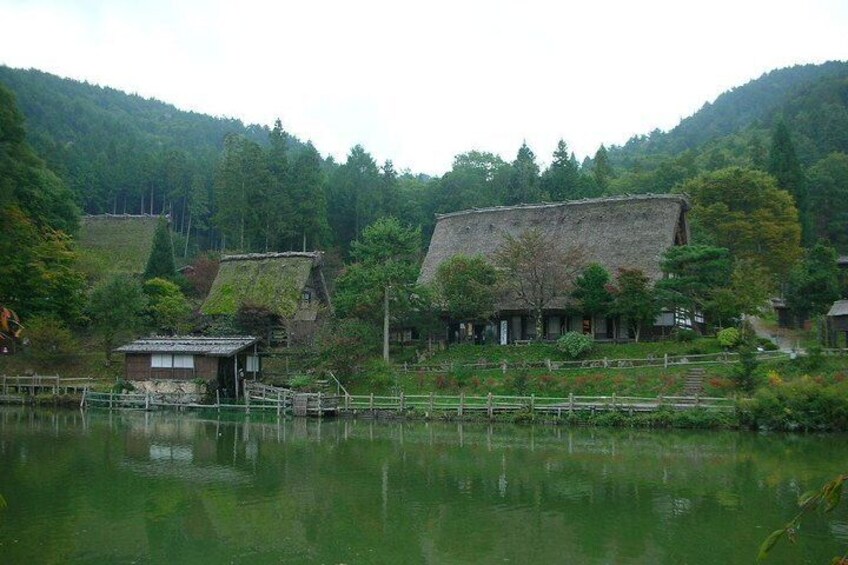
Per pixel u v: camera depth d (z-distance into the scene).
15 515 19.95
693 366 40.88
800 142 112.19
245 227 80.12
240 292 58.50
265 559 16.56
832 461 27.73
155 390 47.25
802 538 18.11
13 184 30.62
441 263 54.56
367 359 47.12
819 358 38.28
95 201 100.19
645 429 36.44
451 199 93.81
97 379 49.66
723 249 45.88
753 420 35.09
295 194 78.25
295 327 52.72
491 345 50.62
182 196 106.38
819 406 34.28
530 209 59.91
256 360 50.53
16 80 136.00
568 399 38.81
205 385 46.22
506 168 98.75
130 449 30.77
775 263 63.59
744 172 67.44
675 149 177.50
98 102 182.75
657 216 53.47
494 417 39.72
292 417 42.62
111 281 53.53
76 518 19.69
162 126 180.38
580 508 21.06
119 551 16.94
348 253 85.19
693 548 17.36
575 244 53.03
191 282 67.38
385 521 19.73
